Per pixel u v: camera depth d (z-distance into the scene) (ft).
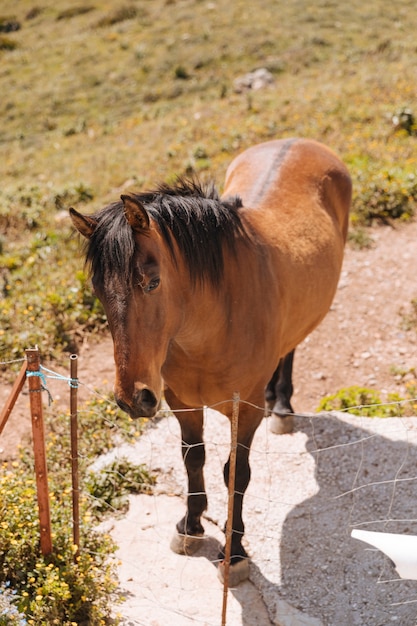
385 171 27.73
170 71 77.20
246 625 11.95
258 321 12.00
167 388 12.80
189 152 39.88
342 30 81.10
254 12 88.63
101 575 12.25
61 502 13.79
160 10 96.32
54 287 23.67
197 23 87.81
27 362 10.68
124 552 13.46
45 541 11.74
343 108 41.16
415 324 21.24
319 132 37.40
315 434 16.61
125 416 17.44
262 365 12.26
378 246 24.84
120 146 50.85
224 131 43.29
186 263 10.66
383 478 14.89
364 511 14.20
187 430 13.08
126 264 9.25
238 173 16.26
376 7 88.48
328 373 19.98
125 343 9.43
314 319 15.02
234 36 81.61
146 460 15.98
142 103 71.72
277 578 12.92
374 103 41.29
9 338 21.01
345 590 12.54
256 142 39.47
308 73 68.33
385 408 17.30
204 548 13.71
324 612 12.17
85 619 11.35
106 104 73.05
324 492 14.84
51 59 87.15
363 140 33.83
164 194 11.09
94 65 82.84
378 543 9.95
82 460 15.93
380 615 11.91
